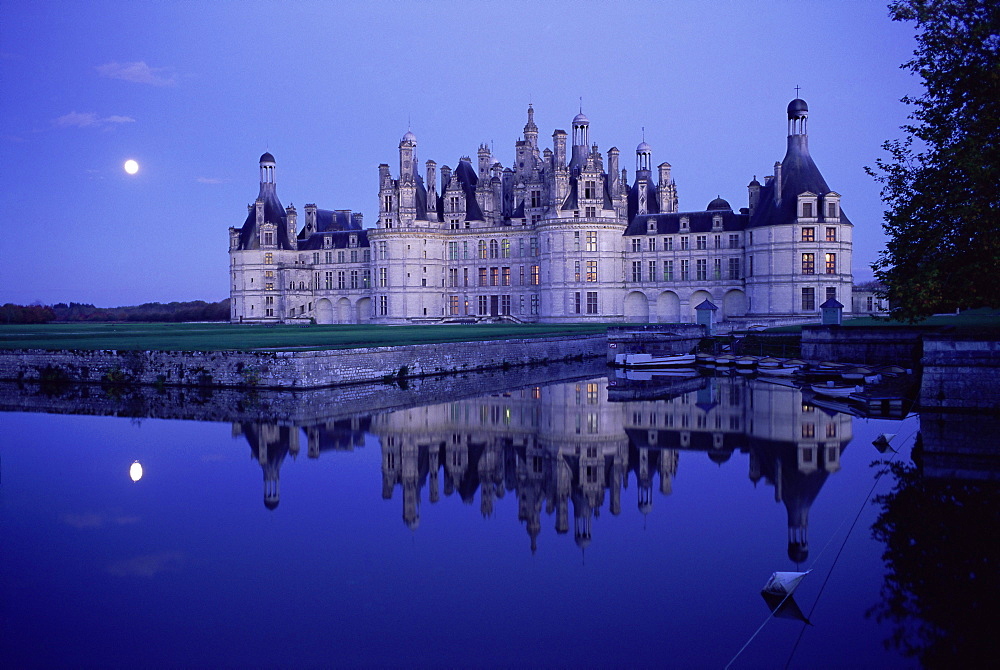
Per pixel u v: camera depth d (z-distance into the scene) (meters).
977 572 19.66
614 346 79.69
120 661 15.98
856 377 53.53
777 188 106.94
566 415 45.72
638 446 36.84
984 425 37.22
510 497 28.38
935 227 38.62
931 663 15.46
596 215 120.62
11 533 23.83
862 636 16.66
